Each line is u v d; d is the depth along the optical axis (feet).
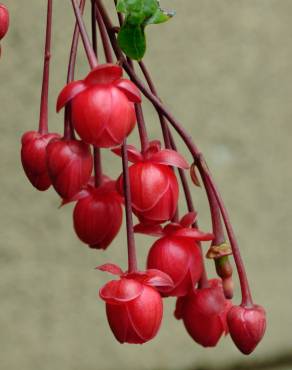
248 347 1.48
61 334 2.38
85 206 1.57
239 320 1.48
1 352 2.35
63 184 1.47
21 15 2.23
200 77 2.35
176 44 2.33
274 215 2.45
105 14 1.52
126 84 1.45
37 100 2.26
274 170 2.43
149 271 1.49
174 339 2.45
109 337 2.41
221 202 1.50
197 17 2.35
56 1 2.23
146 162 1.51
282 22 2.40
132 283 1.48
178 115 2.35
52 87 2.24
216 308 1.54
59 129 2.26
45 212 2.34
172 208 1.50
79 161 1.47
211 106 2.37
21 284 2.35
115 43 1.51
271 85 2.40
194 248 1.53
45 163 1.52
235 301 2.41
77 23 1.46
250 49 2.38
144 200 1.49
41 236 2.34
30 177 1.54
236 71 2.38
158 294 1.48
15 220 2.32
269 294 2.47
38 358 2.37
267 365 2.52
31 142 1.53
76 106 1.44
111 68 1.44
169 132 1.53
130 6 1.49
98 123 1.43
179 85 2.34
